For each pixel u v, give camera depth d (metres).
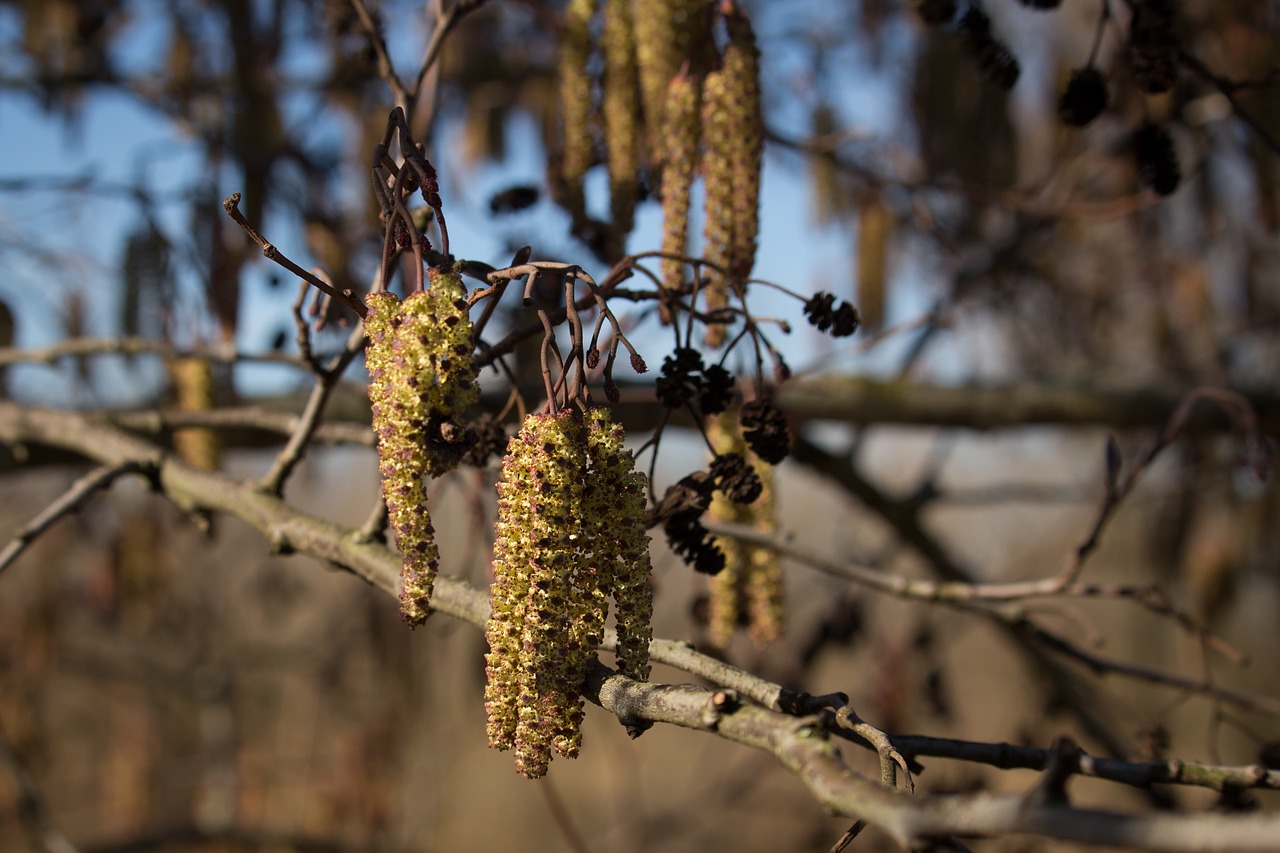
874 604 5.07
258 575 7.27
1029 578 7.08
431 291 1.41
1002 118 4.43
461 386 1.40
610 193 2.49
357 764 6.74
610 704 1.53
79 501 2.54
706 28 2.29
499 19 4.86
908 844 1.11
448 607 1.92
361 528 2.24
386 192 1.54
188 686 7.35
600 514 1.39
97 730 9.13
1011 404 4.66
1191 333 5.59
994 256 4.68
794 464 4.65
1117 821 0.98
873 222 3.71
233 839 6.46
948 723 4.98
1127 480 2.96
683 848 8.84
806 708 1.57
